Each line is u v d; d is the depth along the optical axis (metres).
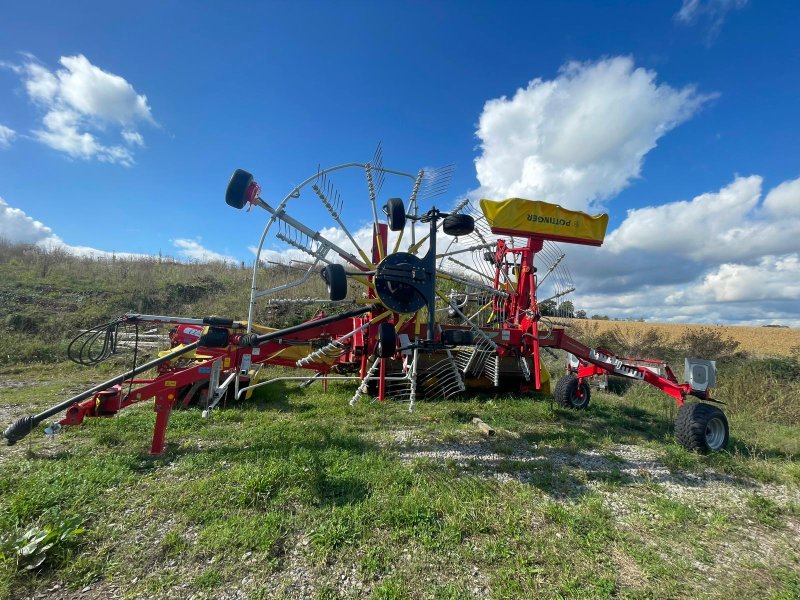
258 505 3.37
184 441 4.80
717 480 4.60
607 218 6.84
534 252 7.43
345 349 7.11
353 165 5.47
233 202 4.61
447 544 2.96
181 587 2.49
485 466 4.50
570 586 2.59
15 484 3.54
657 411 7.91
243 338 4.81
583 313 17.30
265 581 2.56
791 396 8.55
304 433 5.12
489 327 7.67
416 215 5.47
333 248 5.14
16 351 10.39
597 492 4.05
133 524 3.09
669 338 16.11
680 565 2.90
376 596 2.43
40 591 2.44
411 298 4.93
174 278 16.64
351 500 3.45
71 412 4.30
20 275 15.17
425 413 6.46
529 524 3.31
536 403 7.72
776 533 3.50
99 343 11.45
